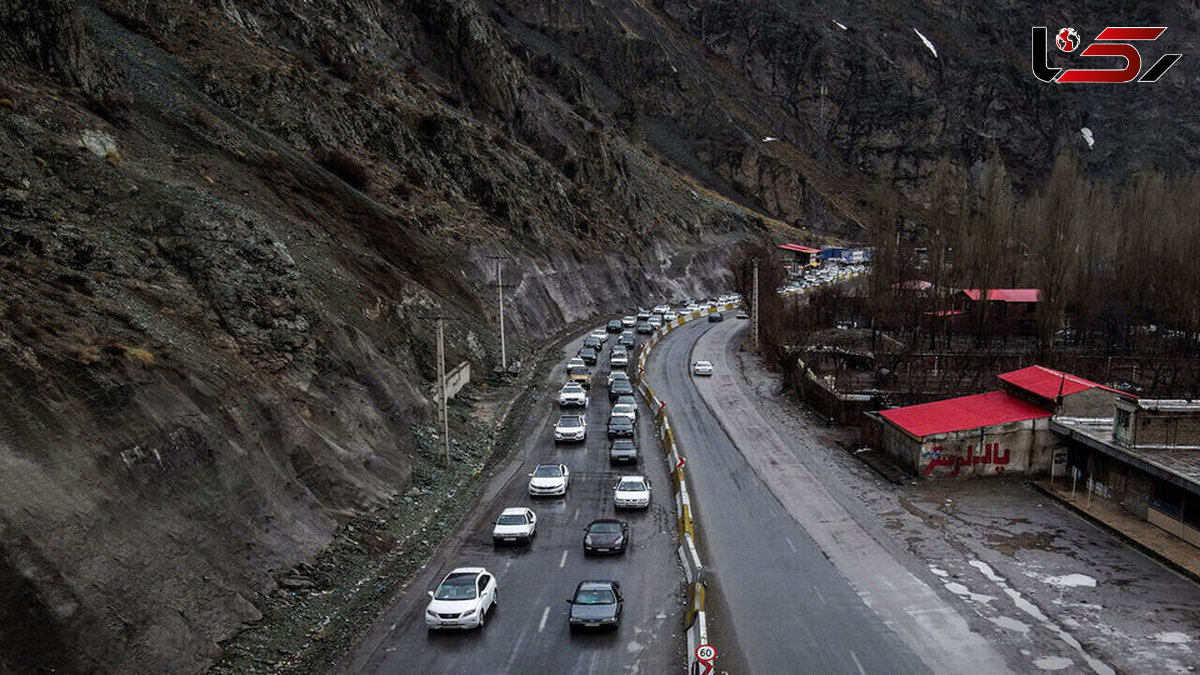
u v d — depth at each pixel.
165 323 27.67
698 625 22.72
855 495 37.16
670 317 93.06
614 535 29.75
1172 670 21.86
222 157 44.59
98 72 40.69
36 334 21.31
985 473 39.62
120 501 20.27
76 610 17.69
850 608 25.56
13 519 17.59
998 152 198.38
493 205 79.50
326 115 62.91
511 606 25.14
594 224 100.19
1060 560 29.61
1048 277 67.88
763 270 93.06
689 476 39.72
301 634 22.23
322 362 33.66
